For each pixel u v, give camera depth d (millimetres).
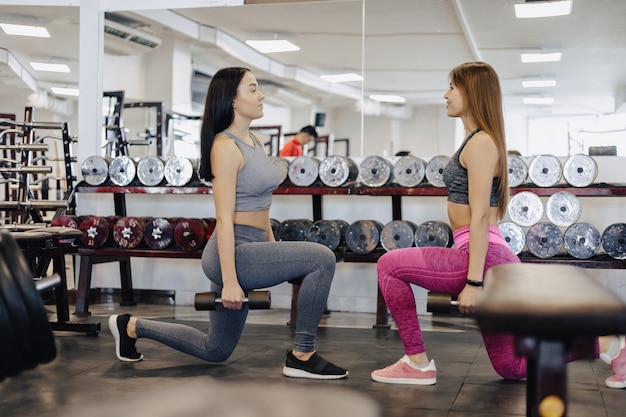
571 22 6285
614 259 4742
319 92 7680
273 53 7652
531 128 6398
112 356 3758
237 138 3121
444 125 6637
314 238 5086
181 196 6004
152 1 6133
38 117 7898
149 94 8617
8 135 7355
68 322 4492
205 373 3354
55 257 4496
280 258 3090
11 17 6711
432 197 5590
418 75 6664
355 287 5703
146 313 5410
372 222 5012
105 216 5621
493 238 2994
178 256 5211
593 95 6289
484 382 3248
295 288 4973
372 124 6824
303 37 7129
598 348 3127
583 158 4910
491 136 2963
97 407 591
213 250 3141
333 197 5758
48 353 1749
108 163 5633
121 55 8000
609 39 6219
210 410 562
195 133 9141
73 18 6691
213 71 8594
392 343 4281
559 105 6332
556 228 4805
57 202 5730
